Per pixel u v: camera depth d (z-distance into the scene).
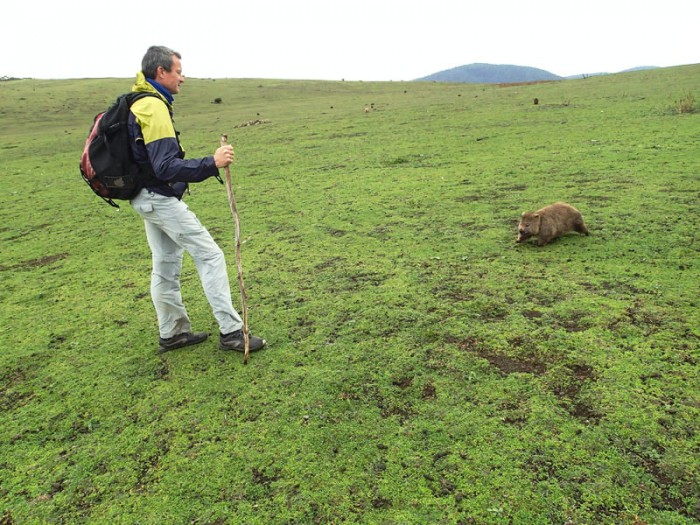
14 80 67.69
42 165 16.78
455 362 3.30
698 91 18.12
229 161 3.29
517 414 2.74
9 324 4.77
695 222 5.41
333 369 3.36
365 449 2.61
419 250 5.57
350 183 9.68
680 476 2.25
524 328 3.63
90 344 4.17
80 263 6.57
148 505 2.42
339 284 4.83
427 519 2.17
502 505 2.20
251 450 2.69
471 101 24.62
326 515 2.24
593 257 4.85
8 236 8.48
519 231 5.35
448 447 2.56
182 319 3.84
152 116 3.06
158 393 3.31
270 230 7.09
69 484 2.62
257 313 4.36
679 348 3.16
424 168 10.37
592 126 13.12
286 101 40.88
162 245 3.54
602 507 2.14
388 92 44.28
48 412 3.27
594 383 2.92
